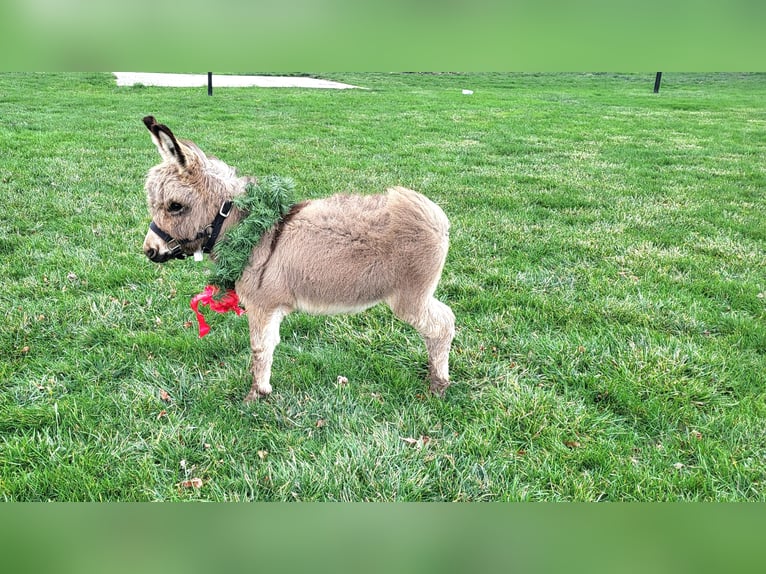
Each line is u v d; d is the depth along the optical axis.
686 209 3.40
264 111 7.11
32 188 3.36
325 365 1.92
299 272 1.56
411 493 1.50
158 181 1.52
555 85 12.38
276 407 1.75
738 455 1.59
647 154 5.09
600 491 1.51
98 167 3.92
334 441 1.63
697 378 1.85
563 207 3.45
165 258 1.60
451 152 5.02
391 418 1.73
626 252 2.71
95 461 1.54
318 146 5.08
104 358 1.91
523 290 2.36
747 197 3.73
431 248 1.57
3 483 1.48
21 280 2.29
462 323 2.15
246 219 1.55
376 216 1.57
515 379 1.86
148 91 8.80
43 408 1.69
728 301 2.31
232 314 2.16
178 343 1.98
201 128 5.73
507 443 1.64
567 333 2.09
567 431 1.68
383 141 5.42
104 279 2.34
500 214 3.24
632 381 1.83
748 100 9.56
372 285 1.59
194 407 1.74
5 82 9.12
